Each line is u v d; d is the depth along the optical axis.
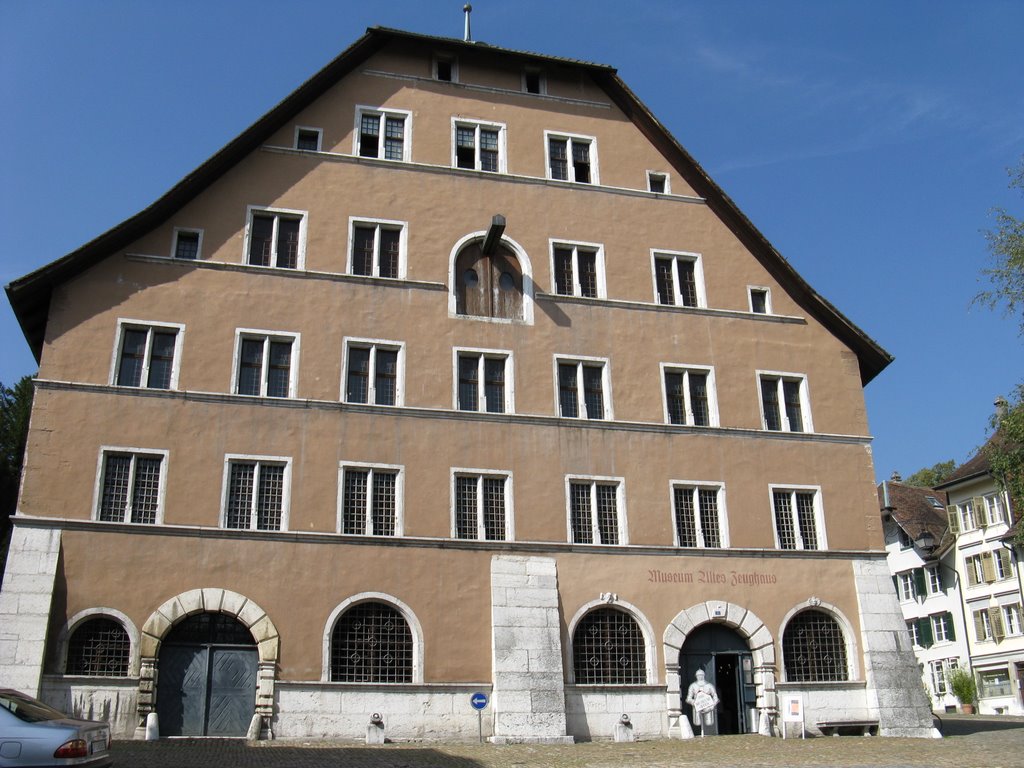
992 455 28.23
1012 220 26.72
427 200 32.69
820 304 35.00
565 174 34.84
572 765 21.44
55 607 25.69
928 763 21.73
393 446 29.44
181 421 28.12
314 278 30.61
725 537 31.42
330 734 26.27
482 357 31.31
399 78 34.03
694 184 35.88
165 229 30.02
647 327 33.25
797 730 29.69
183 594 26.52
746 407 33.28
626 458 31.38
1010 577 54.50
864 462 33.78
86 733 15.39
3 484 44.22
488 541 29.14
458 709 27.38
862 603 31.80
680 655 29.98
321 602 27.34
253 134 31.17
